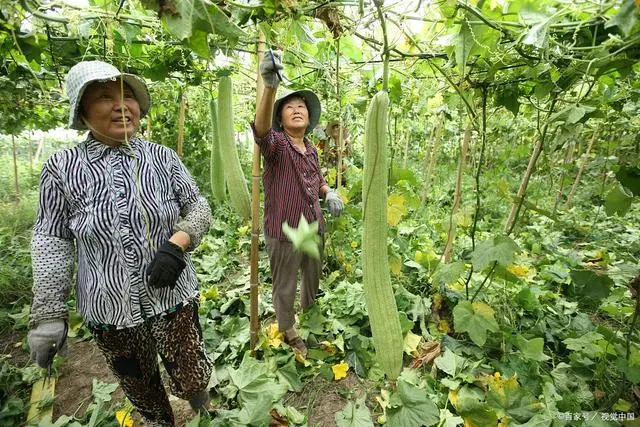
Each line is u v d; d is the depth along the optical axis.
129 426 2.46
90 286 1.72
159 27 2.04
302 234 0.75
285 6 1.49
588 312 3.54
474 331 2.67
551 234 5.35
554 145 2.51
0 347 3.46
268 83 2.16
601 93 2.70
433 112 5.05
